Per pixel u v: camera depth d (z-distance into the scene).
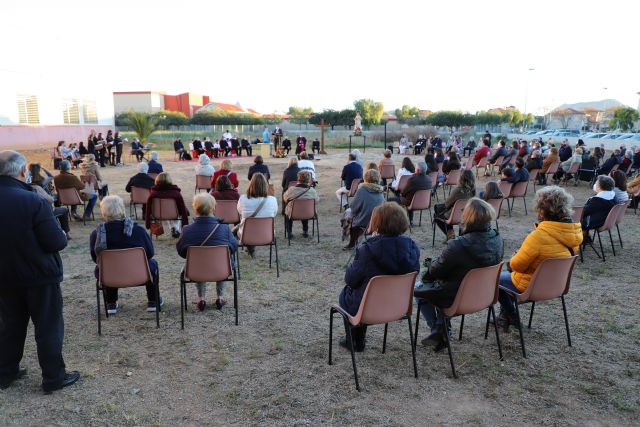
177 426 2.85
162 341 4.02
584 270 5.94
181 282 4.25
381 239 3.27
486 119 51.78
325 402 3.09
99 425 2.86
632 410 2.99
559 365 3.58
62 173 8.44
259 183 5.71
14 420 2.90
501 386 3.29
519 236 7.82
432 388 3.26
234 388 3.28
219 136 38.31
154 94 63.28
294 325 4.36
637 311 4.64
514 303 3.95
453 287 3.40
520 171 9.19
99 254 3.88
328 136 39.22
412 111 80.75
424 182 8.09
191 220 9.56
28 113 21.28
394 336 4.12
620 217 6.62
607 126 54.59
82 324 4.38
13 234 2.85
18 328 3.17
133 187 8.69
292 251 6.93
